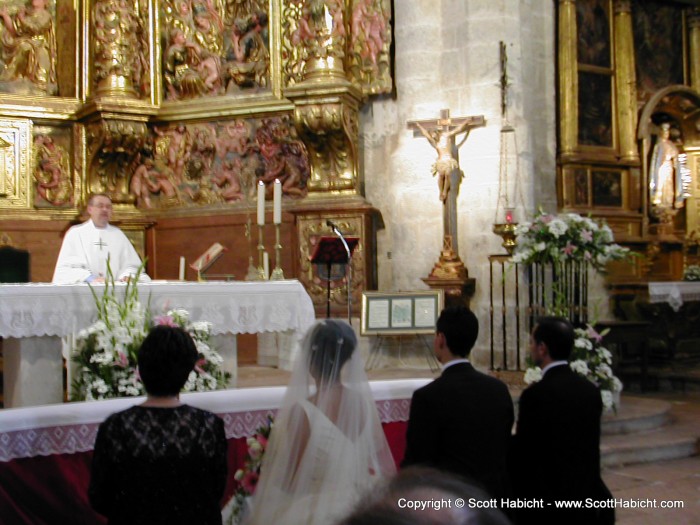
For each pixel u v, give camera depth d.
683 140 13.59
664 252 12.73
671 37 13.41
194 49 11.62
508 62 10.07
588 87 12.37
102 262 8.23
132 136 11.30
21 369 6.18
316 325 3.30
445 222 10.10
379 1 10.78
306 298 7.52
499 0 10.13
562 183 11.98
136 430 2.89
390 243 10.87
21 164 11.30
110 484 2.89
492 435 3.24
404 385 5.14
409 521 0.91
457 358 3.46
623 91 12.63
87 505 4.27
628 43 12.65
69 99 11.61
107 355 5.22
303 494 3.01
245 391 4.82
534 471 3.47
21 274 9.98
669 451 7.20
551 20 11.23
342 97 10.29
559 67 12.01
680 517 5.48
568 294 7.99
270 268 11.05
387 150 10.94
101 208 8.35
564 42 11.98
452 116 10.41
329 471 3.02
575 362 7.25
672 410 8.98
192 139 11.62
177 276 11.50
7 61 11.52
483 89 10.13
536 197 10.91
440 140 10.09
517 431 3.60
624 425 7.54
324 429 3.08
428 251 10.43
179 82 11.66
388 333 9.58
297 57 11.05
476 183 10.14
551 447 3.44
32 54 11.63
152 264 11.66
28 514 4.12
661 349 11.80
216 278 11.27
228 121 11.47
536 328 3.73
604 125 12.54
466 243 10.21
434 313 9.53
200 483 2.92
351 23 10.84
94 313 6.31
